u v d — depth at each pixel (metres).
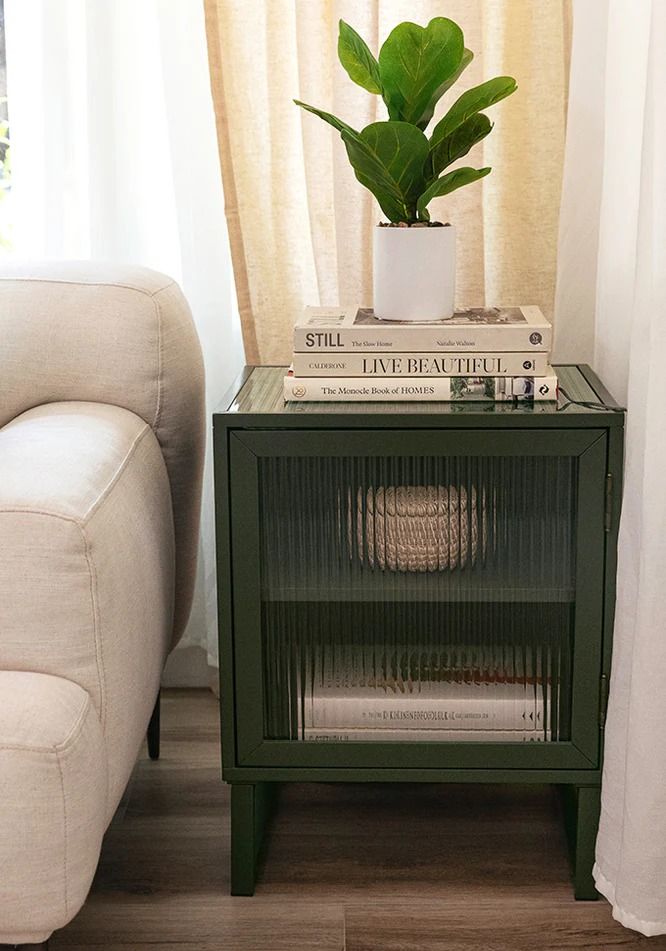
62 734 1.12
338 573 1.51
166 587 1.52
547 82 1.83
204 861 1.64
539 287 1.92
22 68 1.95
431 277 1.52
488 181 1.89
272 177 1.91
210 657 2.12
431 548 1.49
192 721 2.06
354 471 1.47
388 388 1.49
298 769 1.55
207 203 1.94
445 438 1.43
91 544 1.19
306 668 1.54
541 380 1.48
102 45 1.87
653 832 1.39
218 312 1.99
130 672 1.28
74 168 1.94
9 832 1.11
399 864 1.63
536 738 1.54
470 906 1.53
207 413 2.03
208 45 1.83
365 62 1.53
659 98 1.28
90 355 1.59
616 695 1.44
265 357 1.98
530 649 1.52
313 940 1.47
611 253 1.60
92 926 1.49
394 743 1.54
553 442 1.43
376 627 1.53
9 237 2.13
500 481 1.47
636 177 1.53
